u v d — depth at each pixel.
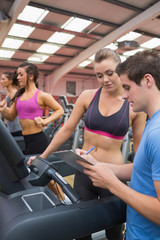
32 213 0.77
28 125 1.88
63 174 1.96
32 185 0.96
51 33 9.34
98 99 1.11
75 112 1.20
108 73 1.00
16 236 0.71
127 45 9.59
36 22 8.07
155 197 0.66
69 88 17.31
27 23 8.02
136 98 0.69
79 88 17.81
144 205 0.65
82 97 1.18
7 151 0.84
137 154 0.72
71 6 7.50
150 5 7.77
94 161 0.97
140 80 0.67
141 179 0.70
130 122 1.10
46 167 1.02
